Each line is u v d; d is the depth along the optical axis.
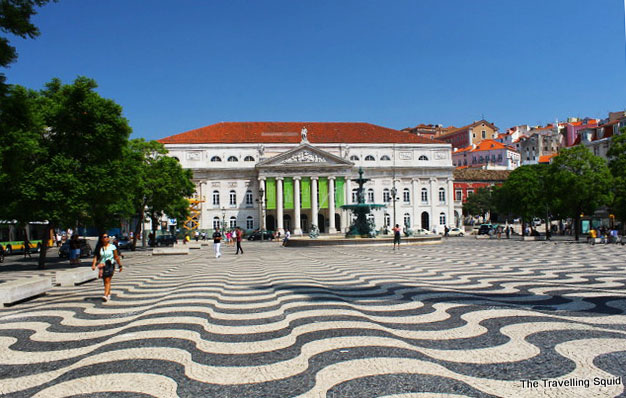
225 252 35.41
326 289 12.63
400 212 76.31
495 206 73.19
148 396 5.06
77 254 25.92
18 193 21.20
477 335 7.20
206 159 72.38
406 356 6.21
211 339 7.41
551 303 9.76
